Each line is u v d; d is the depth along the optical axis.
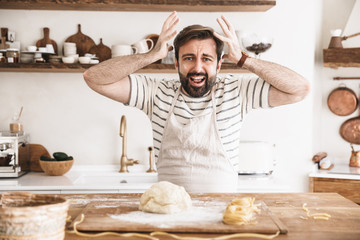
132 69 1.65
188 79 1.65
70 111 3.11
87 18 3.06
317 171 3.06
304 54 3.04
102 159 3.13
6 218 0.93
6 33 3.04
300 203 1.46
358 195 2.87
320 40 3.27
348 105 3.35
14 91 3.09
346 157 3.43
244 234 1.10
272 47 3.05
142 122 3.11
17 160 2.81
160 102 1.76
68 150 3.12
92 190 2.57
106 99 3.11
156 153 1.82
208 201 1.46
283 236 1.11
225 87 1.75
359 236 1.11
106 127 3.12
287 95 1.68
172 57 2.85
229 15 3.05
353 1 3.24
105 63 1.65
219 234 1.13
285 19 3.04
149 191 1.33
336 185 2.93
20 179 2.77
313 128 3.22
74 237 1.10
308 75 3.05
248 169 2.86
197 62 1.62
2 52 2.95
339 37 3.06
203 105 1.74
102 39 3.07
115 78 1.65
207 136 1.71
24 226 0.94
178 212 1.30
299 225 1.20
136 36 3.07
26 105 3.10
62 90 3.10
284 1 3.04
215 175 1.72
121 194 1.59
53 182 2.65
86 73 1.65
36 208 0.94
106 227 1.14
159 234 1.11
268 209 1.34
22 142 2.94
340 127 3.41
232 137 1.74
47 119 3.10
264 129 3.07
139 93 1.76
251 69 1.65
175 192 1.32
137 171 3.08
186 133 1.69
